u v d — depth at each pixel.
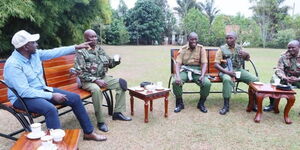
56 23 9.65
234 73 4.20
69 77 3.88
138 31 29.38
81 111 2.96
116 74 7.44
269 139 3.20
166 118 3.87
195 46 4.39
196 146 3.00
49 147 1.88
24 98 2.71
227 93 4.07
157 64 9.83
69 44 11.52
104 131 3.35
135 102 4.66
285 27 26.64
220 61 4.41
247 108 4.20
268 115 4.06
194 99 4.89
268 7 25.73
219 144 3.05
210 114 4.07
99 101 3.33
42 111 2.64
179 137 3.22
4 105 2.76
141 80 6.58
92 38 3.61
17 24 9.02
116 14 30.02
